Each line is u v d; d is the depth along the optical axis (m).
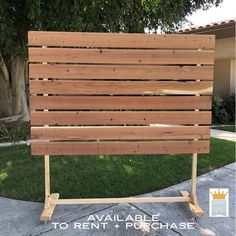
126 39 3.38
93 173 4.59
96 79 3.41
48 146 3.49
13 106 8.39
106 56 3.38
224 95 10.90
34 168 4.82
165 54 3.41
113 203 3.71
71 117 3.45
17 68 8.23
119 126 3.52
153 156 5.46
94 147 3.53
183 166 4.93
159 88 3.45
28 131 7.35
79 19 5.62
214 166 4.97
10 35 6.18
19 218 3.37
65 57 3.36
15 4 6.19
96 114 3.47
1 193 3.96
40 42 3.33
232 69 10.69
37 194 3.93
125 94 3.45
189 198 3.66
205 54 3.44
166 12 6.74
